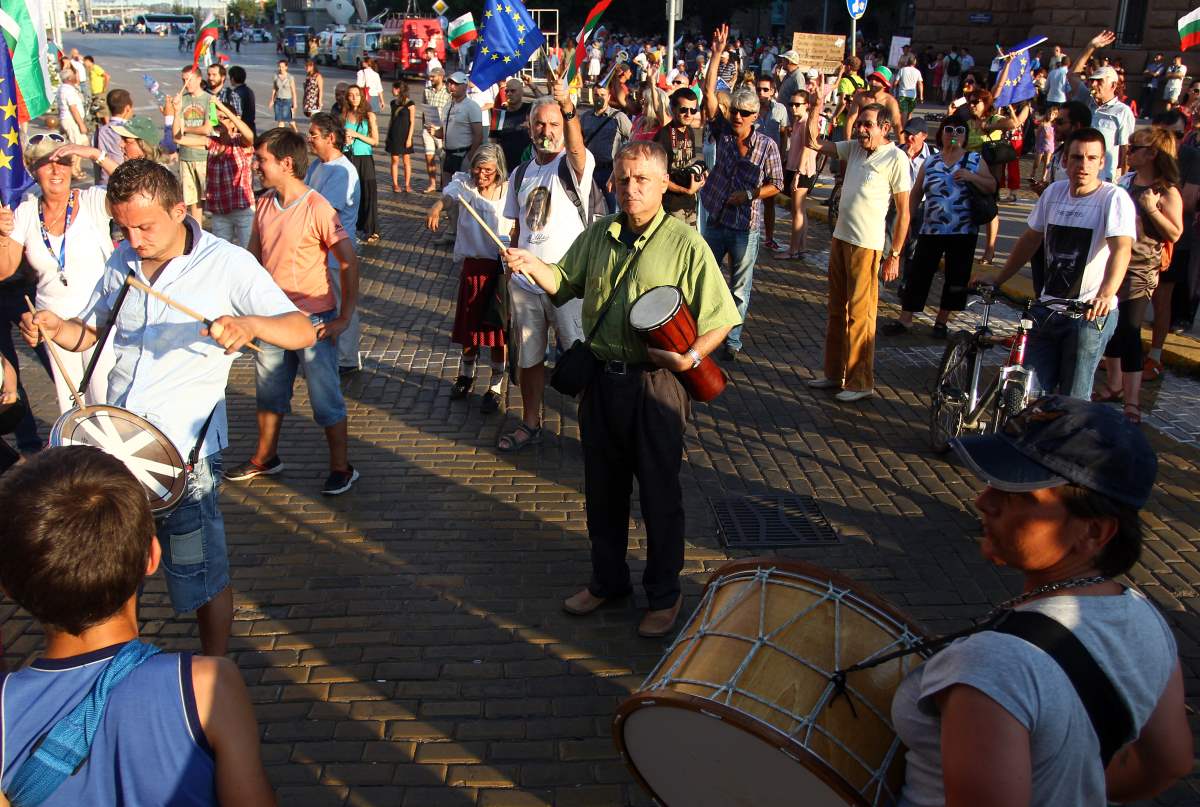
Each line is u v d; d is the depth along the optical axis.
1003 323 9.12
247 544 5.23
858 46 35.47
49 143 5.47
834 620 2.54
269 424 5.91
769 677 2.45
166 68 44.34
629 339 4.09
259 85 35.56
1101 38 14.84
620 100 10.60
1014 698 1.70
